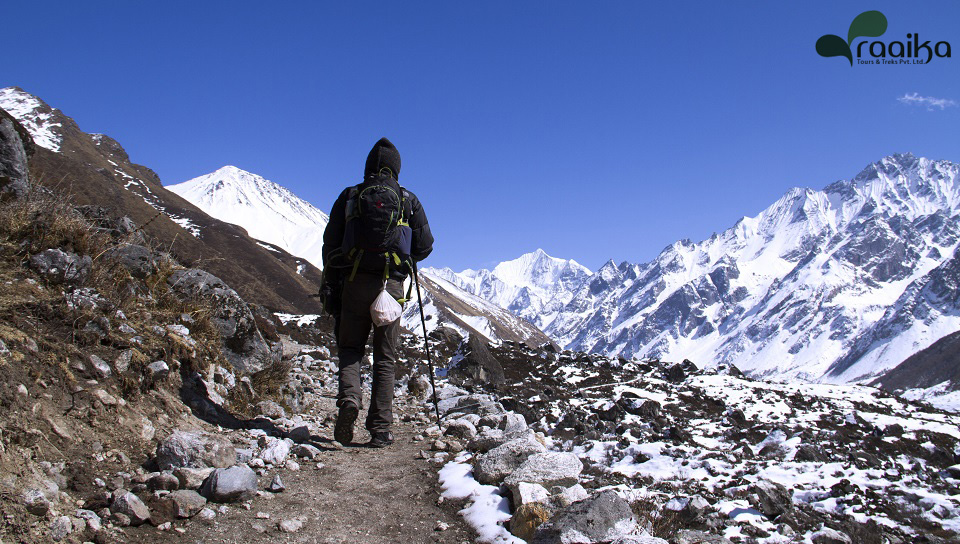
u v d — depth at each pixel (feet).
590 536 11.91
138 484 13.82
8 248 18.35
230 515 13.50
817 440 38.47
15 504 11.23
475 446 19.95
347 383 19.52
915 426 50.70
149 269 23.36
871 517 22.86
